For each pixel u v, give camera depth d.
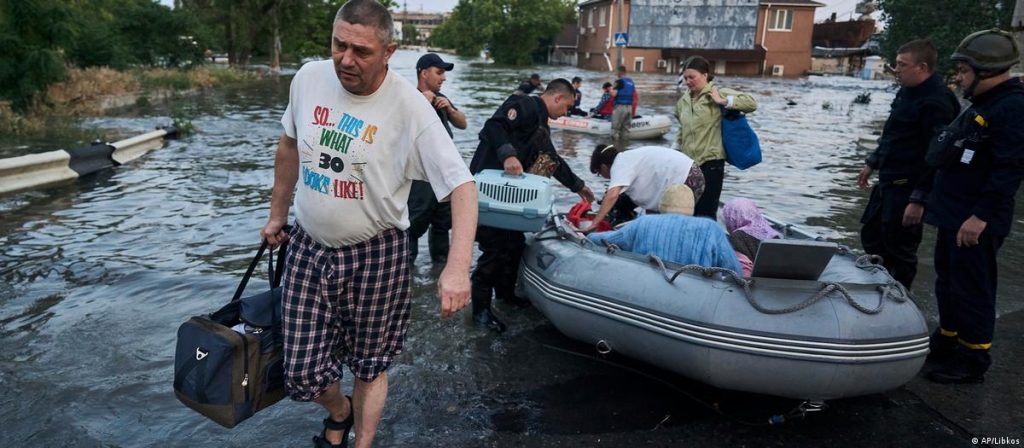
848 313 2.91
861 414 3.28
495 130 4.22
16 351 3.66
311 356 2.37
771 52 50.03
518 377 3.59
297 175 2.60
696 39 50.50
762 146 13.20
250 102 20.50
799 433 3.11
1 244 5.57
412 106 2.25
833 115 20.33
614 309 3.36
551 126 15.24
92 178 8.41
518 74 42.44
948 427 3.17
